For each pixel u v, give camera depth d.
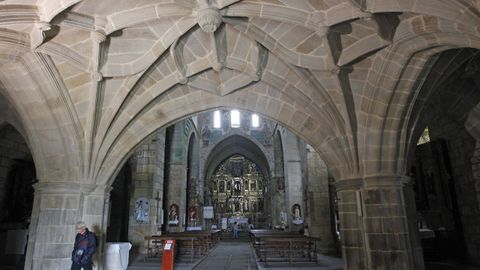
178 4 8.02
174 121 11.61
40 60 8.85
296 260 14.39
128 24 8.40
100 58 9.35
